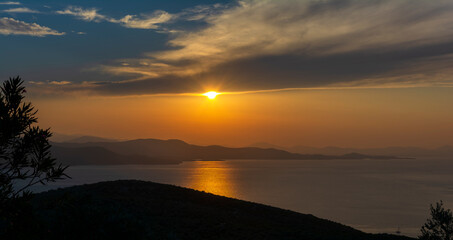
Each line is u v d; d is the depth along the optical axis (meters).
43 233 10.08
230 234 36.78
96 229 10.89
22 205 9.66
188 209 45.59
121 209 12.35
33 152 10.08
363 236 41.66
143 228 11.81
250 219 44.94
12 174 9.76
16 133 10.00
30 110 10.52
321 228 44.50
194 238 33.91
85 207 11.27
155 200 48.91
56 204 10.77
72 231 10.55
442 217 45.75
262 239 35.78
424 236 46.25
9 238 9.41
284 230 40.44
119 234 11.09
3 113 9.98
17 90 10.46
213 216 43.22
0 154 9.80
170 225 37.25
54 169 10.20
